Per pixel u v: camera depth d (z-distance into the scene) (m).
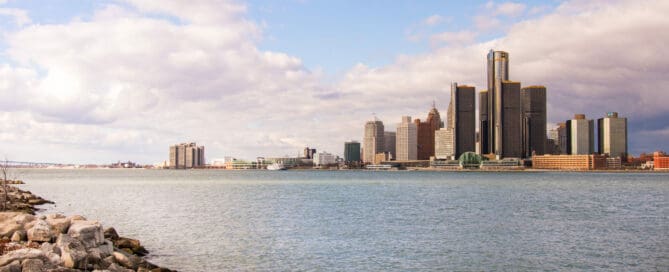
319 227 74.38
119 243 52.28
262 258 51.78
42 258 34.69
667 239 63.91
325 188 197.50
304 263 49.75
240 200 128.38
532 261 51.28
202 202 121.69
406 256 53.38
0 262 32.91
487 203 119.06
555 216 89.75
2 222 45.62
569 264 49.94
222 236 65.44
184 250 55.62
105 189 185.00
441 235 66.88
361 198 136.75
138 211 98.25
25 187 197.75
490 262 50.81
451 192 167.50
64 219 46.88
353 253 54.69
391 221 82.06
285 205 113.12
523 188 198.25
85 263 37.09
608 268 48.34
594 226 76.12
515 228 73.69
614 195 151.12
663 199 133.38
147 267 44.06
